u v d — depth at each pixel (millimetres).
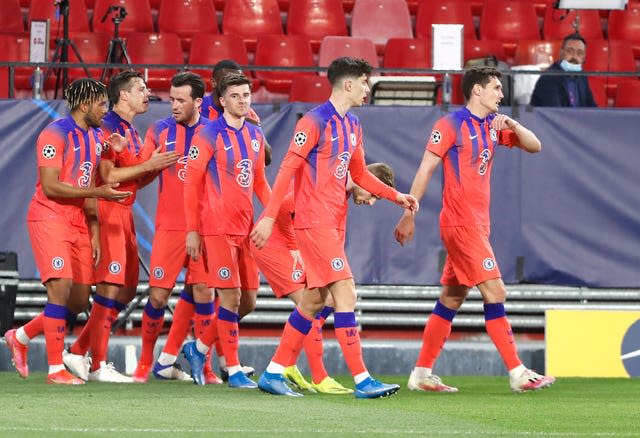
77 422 17750
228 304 25297
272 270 25484
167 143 27266
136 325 35188
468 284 24969
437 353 25688
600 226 35062
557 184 35000
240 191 25141
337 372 30484
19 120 34094
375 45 47562
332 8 48250
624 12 49781
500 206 34844
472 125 24734
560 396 24062
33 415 18750
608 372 29859
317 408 20609
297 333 23250
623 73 35344
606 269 35031
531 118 35062
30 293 34625
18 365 27250
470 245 24719
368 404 21609
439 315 25562
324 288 22984
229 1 48062
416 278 34719
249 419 18547
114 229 26719
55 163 24984
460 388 26391
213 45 44750
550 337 29906
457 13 48562
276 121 34594
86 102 25391
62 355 26078
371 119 34750
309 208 22328
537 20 49531
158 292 27375
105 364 27281
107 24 46594
